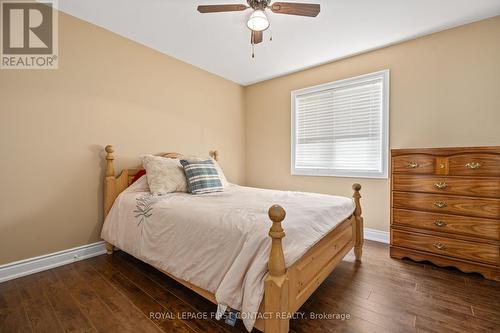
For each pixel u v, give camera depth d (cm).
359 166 307
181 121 321
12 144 193
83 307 157
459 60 239
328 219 175
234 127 402
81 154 231
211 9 183
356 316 148
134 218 207
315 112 343
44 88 209
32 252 204
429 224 218
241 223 140
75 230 229
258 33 219
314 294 173
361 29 244
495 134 224
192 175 248
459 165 202
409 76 266
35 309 155
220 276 137
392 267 217
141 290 178
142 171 265
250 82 406
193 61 322
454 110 243
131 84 268
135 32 253
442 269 212
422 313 151
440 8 210
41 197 209
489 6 207
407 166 228
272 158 389
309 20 228
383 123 285
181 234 164
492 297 168
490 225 190
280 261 113
